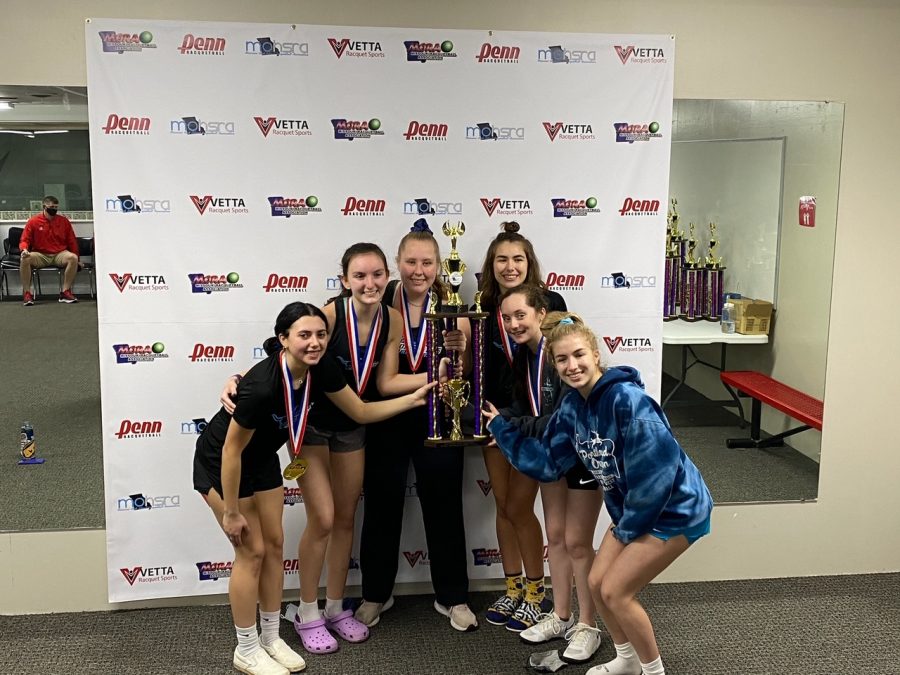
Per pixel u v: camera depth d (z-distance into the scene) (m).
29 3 3.13
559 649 3.15
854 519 3.75
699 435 3.62
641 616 2.71
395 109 3.30
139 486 3.38
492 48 3.31
